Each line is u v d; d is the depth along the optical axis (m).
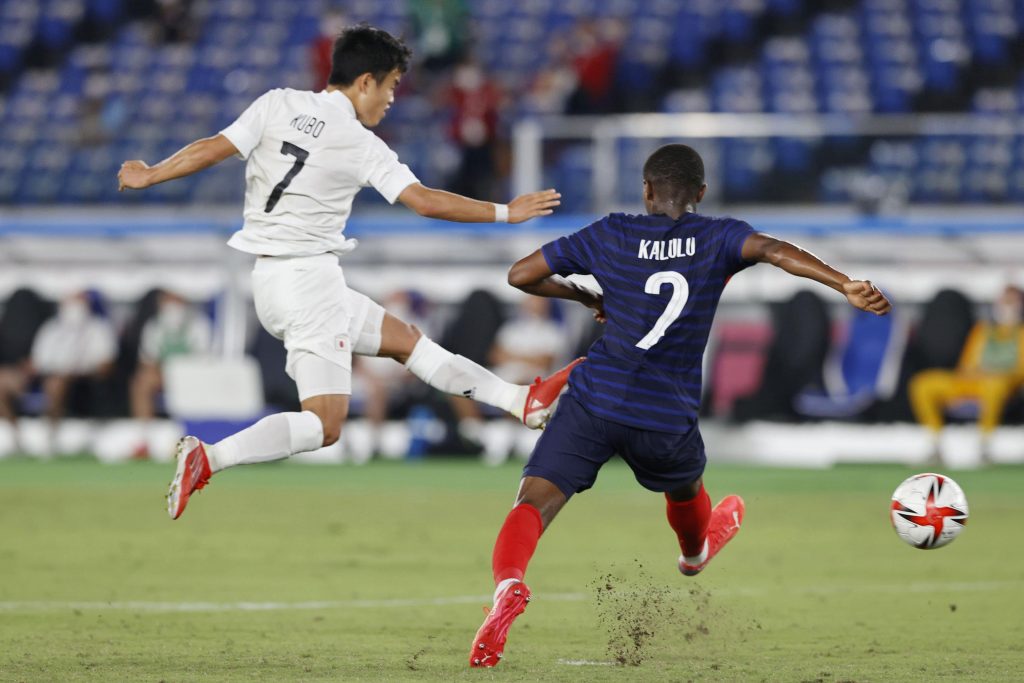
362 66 20.75
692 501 19.39
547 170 57.50
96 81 79.44
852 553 30.84
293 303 20.64
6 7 85.19
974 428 52.78
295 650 19.23
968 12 78.44
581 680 16.95
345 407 20.98
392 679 16.94
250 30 81.56
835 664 18.30
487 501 41.16
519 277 18.70
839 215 55.66
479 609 23.31
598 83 72.56
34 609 22.97
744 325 54.28
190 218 57.34
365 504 40.38
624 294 17.94
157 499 41.16
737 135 56.62
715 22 79.12
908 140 57.66
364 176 20.44
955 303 51.84
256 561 29.20
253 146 20.45
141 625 21.41
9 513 37.50
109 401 56.75
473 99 65.12
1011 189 57.62
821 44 76.94
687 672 17.62
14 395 56.25
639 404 17.67
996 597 24.75
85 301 55.50
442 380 21.58
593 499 42.16
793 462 53.50
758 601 24.30
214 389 52.09
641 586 26.03
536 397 21.34
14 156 72.69
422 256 55.72
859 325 53.69
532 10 80.25
